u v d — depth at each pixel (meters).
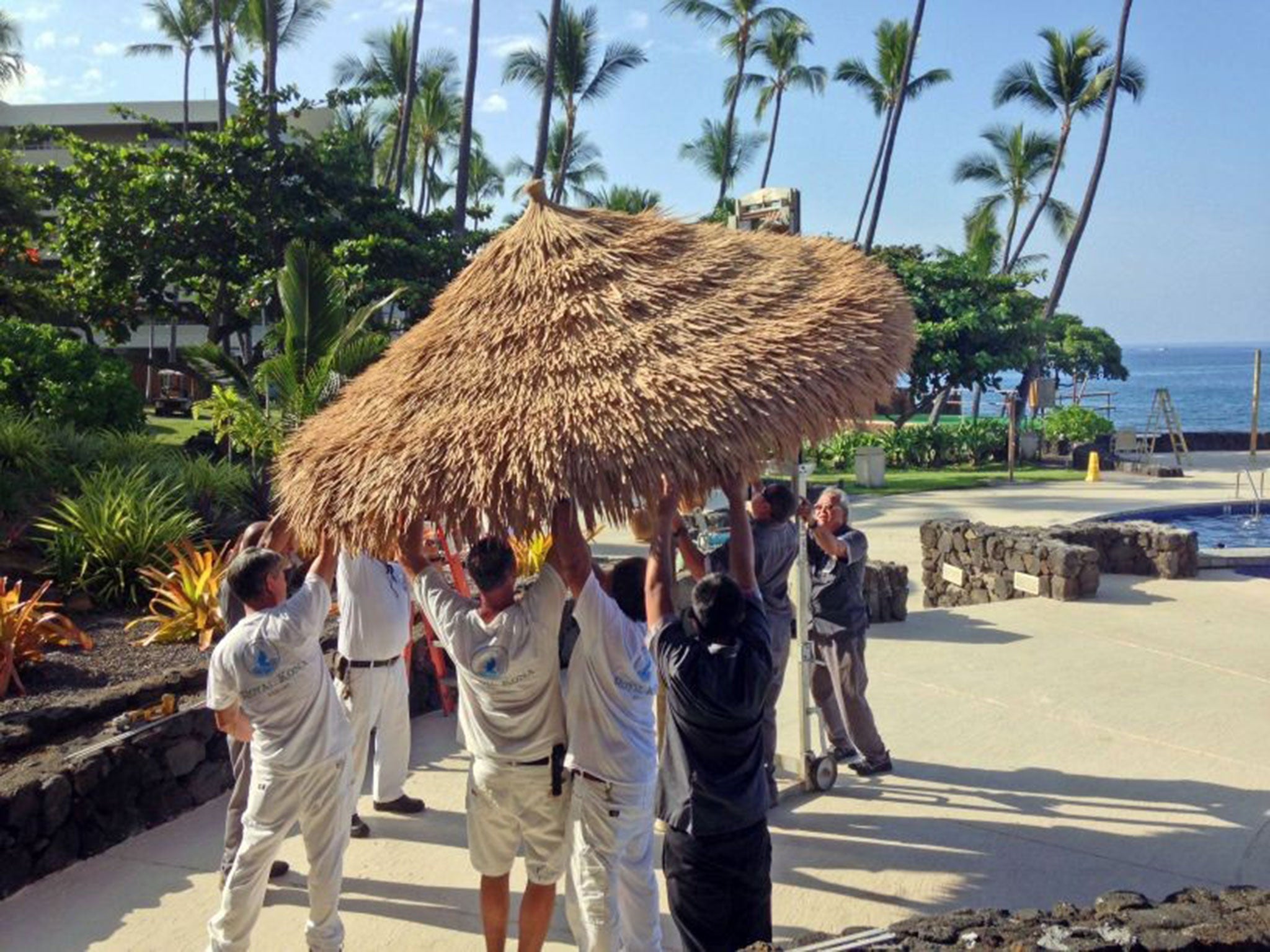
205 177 24.02
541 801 4.07
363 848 5.64
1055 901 4.99
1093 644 9.68
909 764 6.79
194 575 8.55
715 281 4.28
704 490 3.54
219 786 6.39
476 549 4.02
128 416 16.77
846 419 3.83
